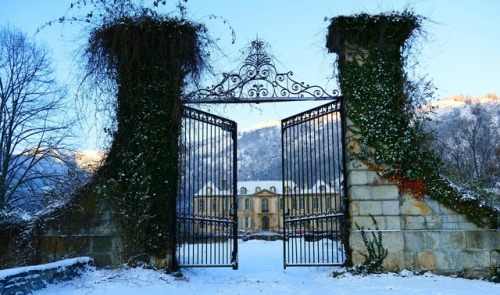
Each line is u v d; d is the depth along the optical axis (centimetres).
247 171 6322
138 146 970
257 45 1035
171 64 1003
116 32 989
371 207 929
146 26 999
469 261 895
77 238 947
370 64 984
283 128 1074
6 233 970
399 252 906
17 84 2225
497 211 900
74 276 790
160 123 983
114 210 948
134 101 988
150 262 930
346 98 984
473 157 2747
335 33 1000
